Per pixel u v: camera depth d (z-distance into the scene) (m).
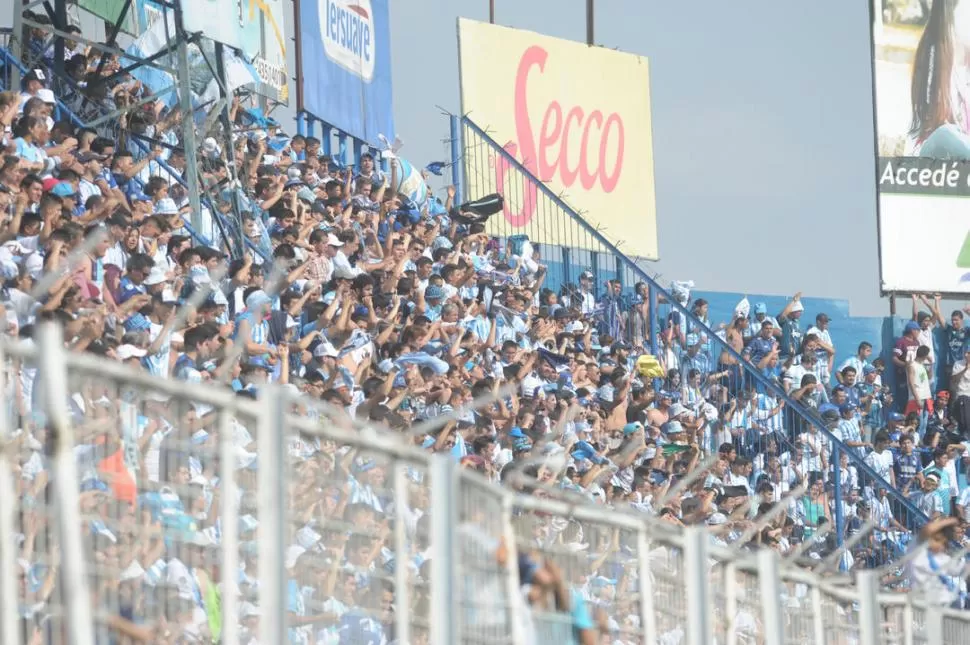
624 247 92.19
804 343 80.75
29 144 43.75
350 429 20.05
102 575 16.06
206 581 18.11
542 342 67.12
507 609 21.67
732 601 26.88
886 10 89.62
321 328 48.78
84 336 30.95
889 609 34.25
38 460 17.19
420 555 21.41
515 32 87.69
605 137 91.81
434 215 74.94
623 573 24.58
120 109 51.19
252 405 17.14
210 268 44.28
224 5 53.75
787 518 60.75
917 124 89.69
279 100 71.69
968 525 71.62
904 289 88.44
